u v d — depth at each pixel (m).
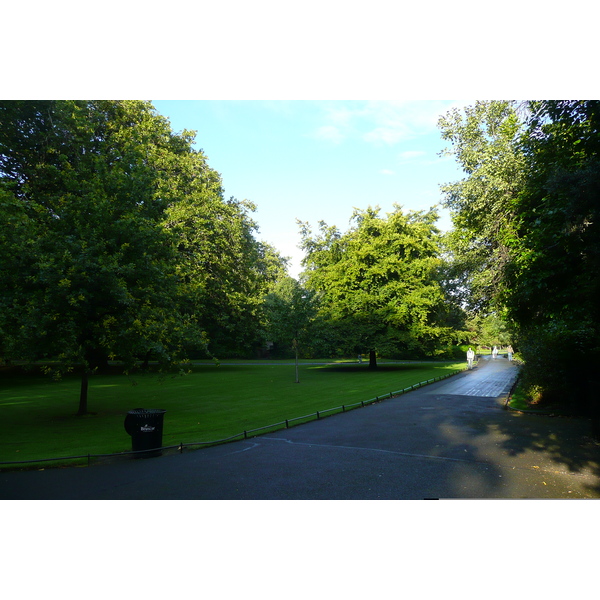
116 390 20.02
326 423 11.89
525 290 9.72
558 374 14.02
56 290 11.02
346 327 34.03
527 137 11.98
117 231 12.62
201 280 28.25
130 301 11.57
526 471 7.28
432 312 36.09
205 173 33.19
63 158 14.61
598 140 9.20
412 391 19.75
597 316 10.02
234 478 6.96
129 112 28.44
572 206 7.66
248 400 16.56
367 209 40.34
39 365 32.16
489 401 16.27
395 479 6.88
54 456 8.35
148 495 6.19
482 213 18.56
